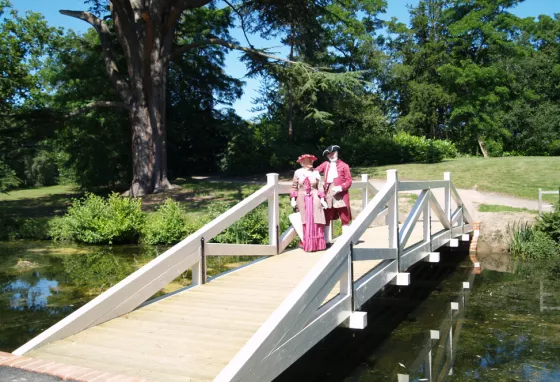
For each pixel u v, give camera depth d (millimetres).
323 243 8562
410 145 31266
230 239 13789
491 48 46375
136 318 5039
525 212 15234
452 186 11234
